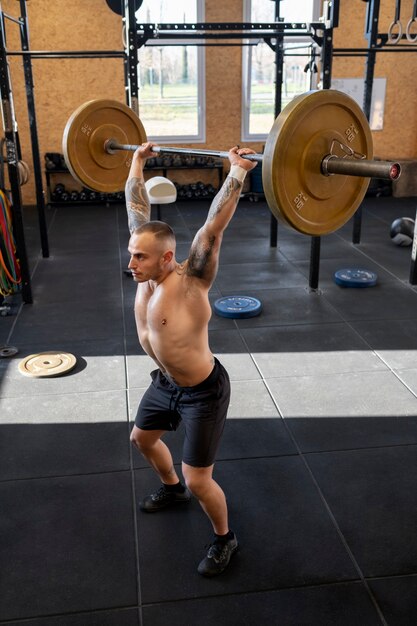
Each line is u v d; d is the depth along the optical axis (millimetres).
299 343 3816
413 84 8766
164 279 1788
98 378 3385
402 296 4660
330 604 1879
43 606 1886
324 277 5145
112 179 2922
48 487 2463
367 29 5438
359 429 2848
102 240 6586
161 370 1948
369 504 2342
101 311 4418
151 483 2488
